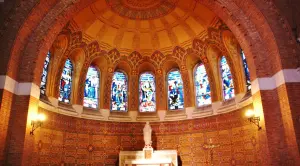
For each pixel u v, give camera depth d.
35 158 12.84
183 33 17.50
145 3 15.87
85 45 16.94
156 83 18.97
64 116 15.49
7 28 11.23
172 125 17.67
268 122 11.09
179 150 16.92
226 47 15.88
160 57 18.86
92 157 16.08
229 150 14.97
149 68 19.42
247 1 11.80
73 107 16.50
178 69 19.22
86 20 15.84
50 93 15.20
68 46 16.03
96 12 15.74
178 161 16.67
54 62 15.67
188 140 16.89
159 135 17.66
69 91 16.78
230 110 15.45
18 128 11.05
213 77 17.05
